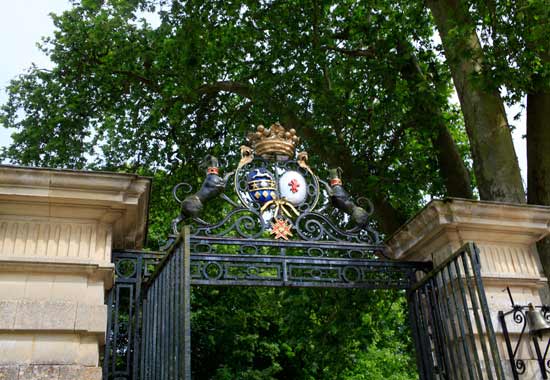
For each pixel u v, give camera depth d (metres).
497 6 9.45
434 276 6.30
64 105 12.39
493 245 6.55
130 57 12.45
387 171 11.63
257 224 10.23
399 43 11.50
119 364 13.44
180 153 12.57
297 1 11.80
